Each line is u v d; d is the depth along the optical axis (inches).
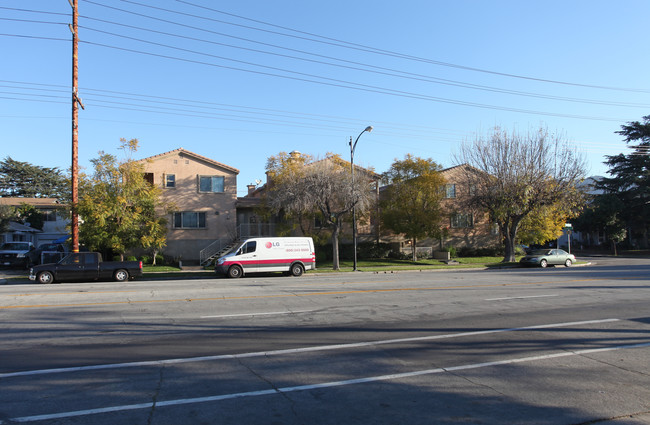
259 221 1401.3
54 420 183.8
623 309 462.0
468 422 184.7
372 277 873.5
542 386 229.9
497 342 321.7
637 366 266.1
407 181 1320.1
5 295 549.0
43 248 1150.3
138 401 205.2
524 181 1236.5
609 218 1833.2
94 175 1016.9
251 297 534.3
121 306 467.5
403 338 333.1
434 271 1127.6
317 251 1359.5
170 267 1163.9
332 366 262.5
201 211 1334.9
